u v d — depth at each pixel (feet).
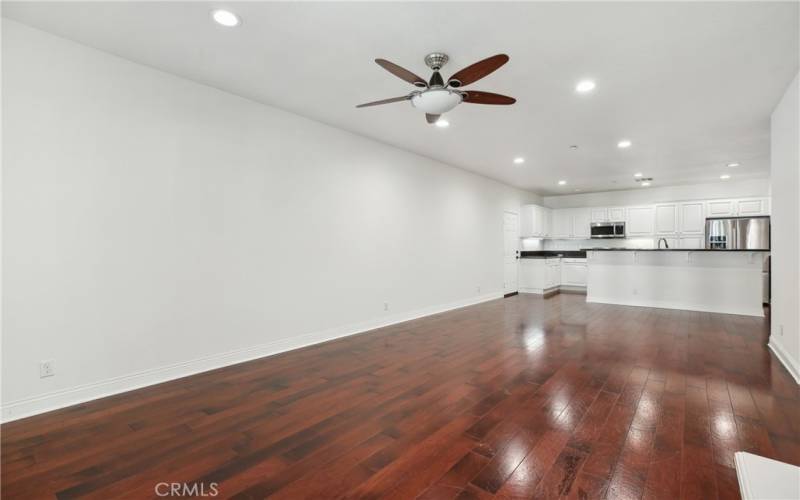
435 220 19.67
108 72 8.93
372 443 6.73
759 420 7.46
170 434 7.06
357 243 15.26
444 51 8.70
